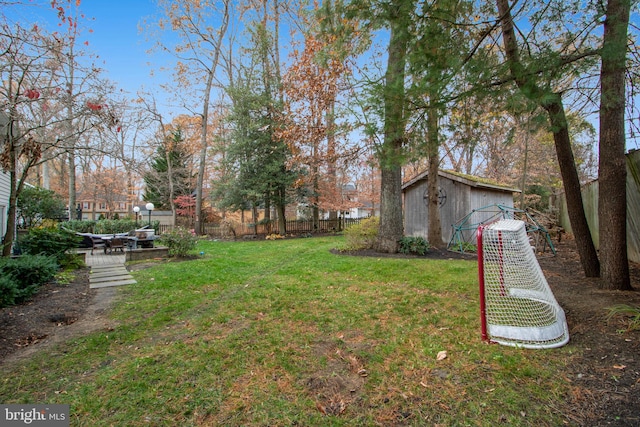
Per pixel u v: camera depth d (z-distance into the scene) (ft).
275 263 24.95
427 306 13.65
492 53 13.21
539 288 11.00
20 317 12.96
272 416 6.91
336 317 12.66
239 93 50.78
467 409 6.93
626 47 10.85
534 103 10.98
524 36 13.96
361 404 7.26
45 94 17.39
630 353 8.49
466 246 30.83
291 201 56.65
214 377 8.43
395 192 28.37
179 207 72.38
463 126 13.89
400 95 12.75
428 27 12.50
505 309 10.86
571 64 11.51
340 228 63.16
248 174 52.47
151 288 17.51
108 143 21.54
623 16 10.77
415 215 39.88
